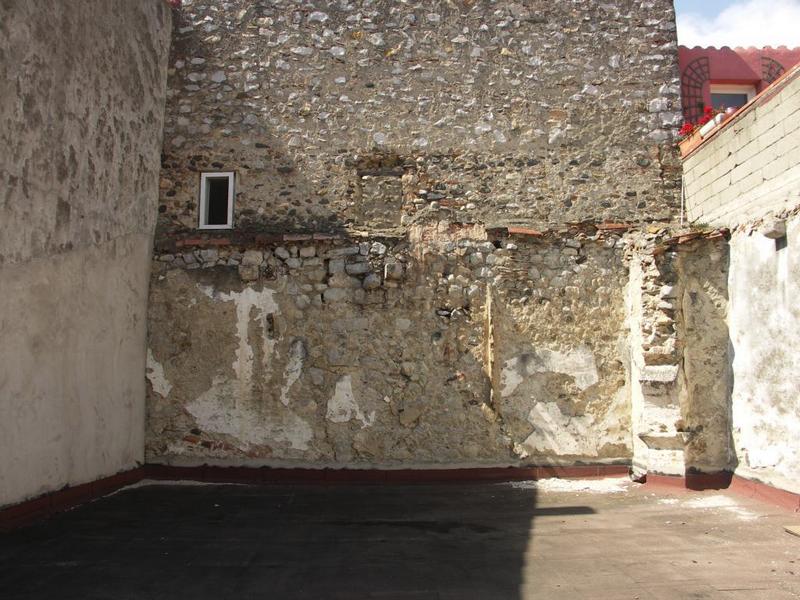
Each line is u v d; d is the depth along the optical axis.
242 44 9.37
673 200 9.08
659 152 9.20
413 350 8.37
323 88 9.30
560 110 9.27
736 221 7.41
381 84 9.30
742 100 10.57
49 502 6.35
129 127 8.16
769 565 4.76
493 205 9.09
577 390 8.36
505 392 8.34
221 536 5.75
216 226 9.09
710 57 10.31
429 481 8.20
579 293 8.52
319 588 4.41
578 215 9.06
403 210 9.09
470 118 9.24
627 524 6.08
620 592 4.28
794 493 6.21
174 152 9.15
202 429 8.36
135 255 8.23
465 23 9.43
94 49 7.30
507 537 5.69
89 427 7.10
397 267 8.33
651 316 7.73
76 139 6.91
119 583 4.47
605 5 9.50
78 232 6.92
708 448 7.50
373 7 9.45
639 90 9.33
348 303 8.41
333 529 6.02
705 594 4.20
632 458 8.24
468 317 8.43
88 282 7.11
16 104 5.89
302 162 9.17
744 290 7.15
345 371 8.34
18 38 5.93
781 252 6.45
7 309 5.73
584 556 5.09
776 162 6.58
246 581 4.55
